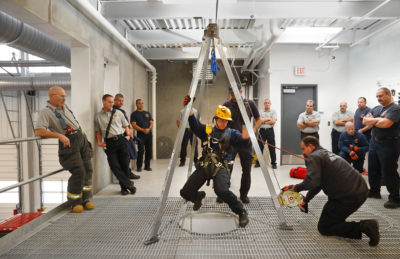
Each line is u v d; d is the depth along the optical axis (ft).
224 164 8.20
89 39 12.72
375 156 11.51
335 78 21.49
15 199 30.40
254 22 17.53
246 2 14.26
